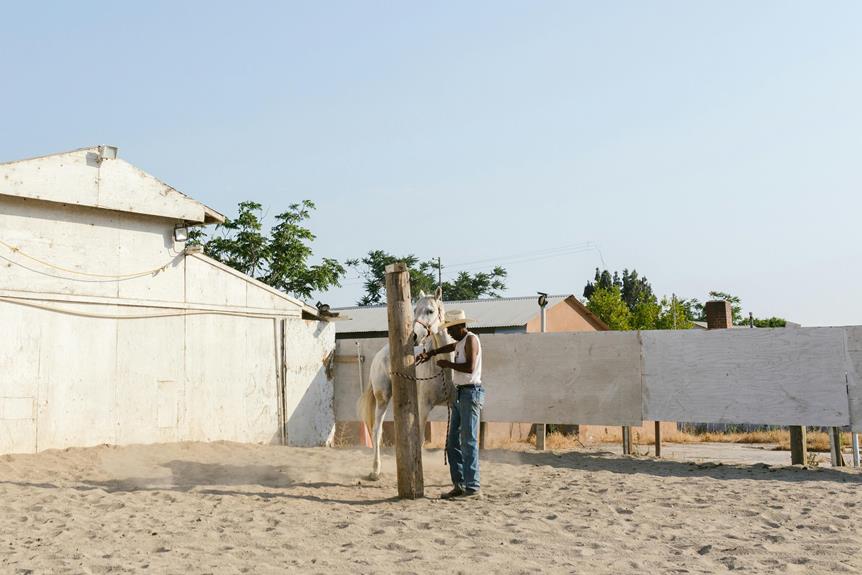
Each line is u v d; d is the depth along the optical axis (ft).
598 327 103.14
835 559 19.66
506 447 50.96
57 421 41.09
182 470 36.73
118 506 27.48
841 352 41.34
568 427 78.07
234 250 94.27
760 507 26.91
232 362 49.55
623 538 22.30
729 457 58.18
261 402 50.85
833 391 41.29
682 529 23.53
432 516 25.57
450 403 32.19
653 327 150.30
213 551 20.85
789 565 19.13
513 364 48.49
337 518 25.44
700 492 30.50
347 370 55.52
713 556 20.24
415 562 19.52
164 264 46.50
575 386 46.96
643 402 45.37
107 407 43.27
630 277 246.47
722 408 43.52
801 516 25.23
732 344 43.55
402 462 29.76
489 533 22.85
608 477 35.37
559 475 36.14
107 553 20.65
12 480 32.83
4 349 39.29
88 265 42.96
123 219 44.73
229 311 49.60
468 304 96.73
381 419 35.09
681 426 89.10
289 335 52.85
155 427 45.32
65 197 41.22
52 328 41.24
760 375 42.83
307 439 53.26
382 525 24.12
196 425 47.32
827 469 39.14
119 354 44.01
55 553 20.63
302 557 20.26
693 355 44.42
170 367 46.32
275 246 96.07
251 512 26.37
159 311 46.03
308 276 96.84
